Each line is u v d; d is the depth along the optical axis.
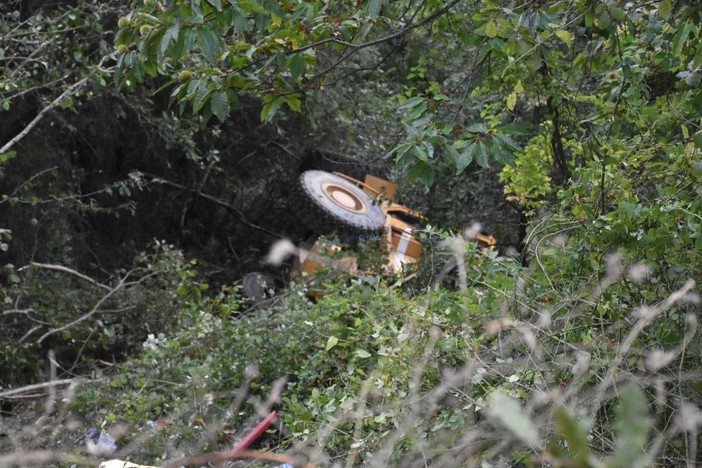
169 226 22.70
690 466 4.07
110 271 20.16
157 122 17.81
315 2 7.73
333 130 22.12
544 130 10.09
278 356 9.27
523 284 6.79
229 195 24.03
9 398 10.38
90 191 20.19
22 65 13.24
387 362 6.03
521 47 7.12
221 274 22.61
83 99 17.77
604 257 6.48
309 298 13.79
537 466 4.55
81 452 7.05
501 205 16.64
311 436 5.99
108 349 12.85
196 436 7.41
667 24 7.68
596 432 4.57
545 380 5.32
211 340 10.16
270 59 7.62
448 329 6.25
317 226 19.42
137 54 7.32
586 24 6.86
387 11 8.31
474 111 12.89
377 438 5.43
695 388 5.11
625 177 7.21
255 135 22.19
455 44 11.30
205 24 6.73
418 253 18.88
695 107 7.00
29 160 16.55
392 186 20.36
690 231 6.02
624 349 4.73
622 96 8.60
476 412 5.59
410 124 7.50
